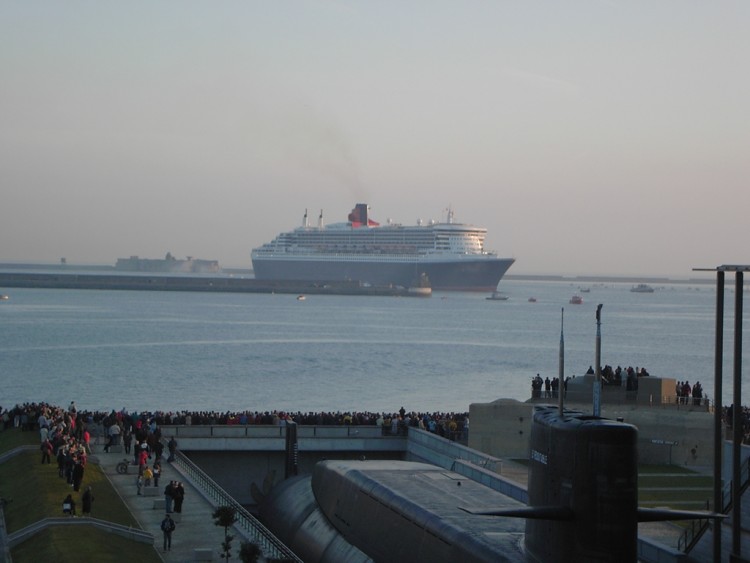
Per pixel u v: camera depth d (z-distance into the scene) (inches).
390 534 1812.3
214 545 1998.0
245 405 5142.7
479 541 1509.6
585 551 1236.5
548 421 1326.3
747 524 1828.2
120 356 7416.3
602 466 1230.3
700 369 7500.0
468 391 5925.2
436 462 2866.6
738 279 1705.2
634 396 3026.6
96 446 2999.5
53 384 5782.5
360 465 2236.7
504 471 2709.2
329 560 2009.1
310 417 3289.9
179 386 5826.8
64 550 1866.4
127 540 2006.6
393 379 6441.9
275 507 2480.3
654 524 2137.1
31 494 2319.1
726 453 2379.4
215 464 3046.3
